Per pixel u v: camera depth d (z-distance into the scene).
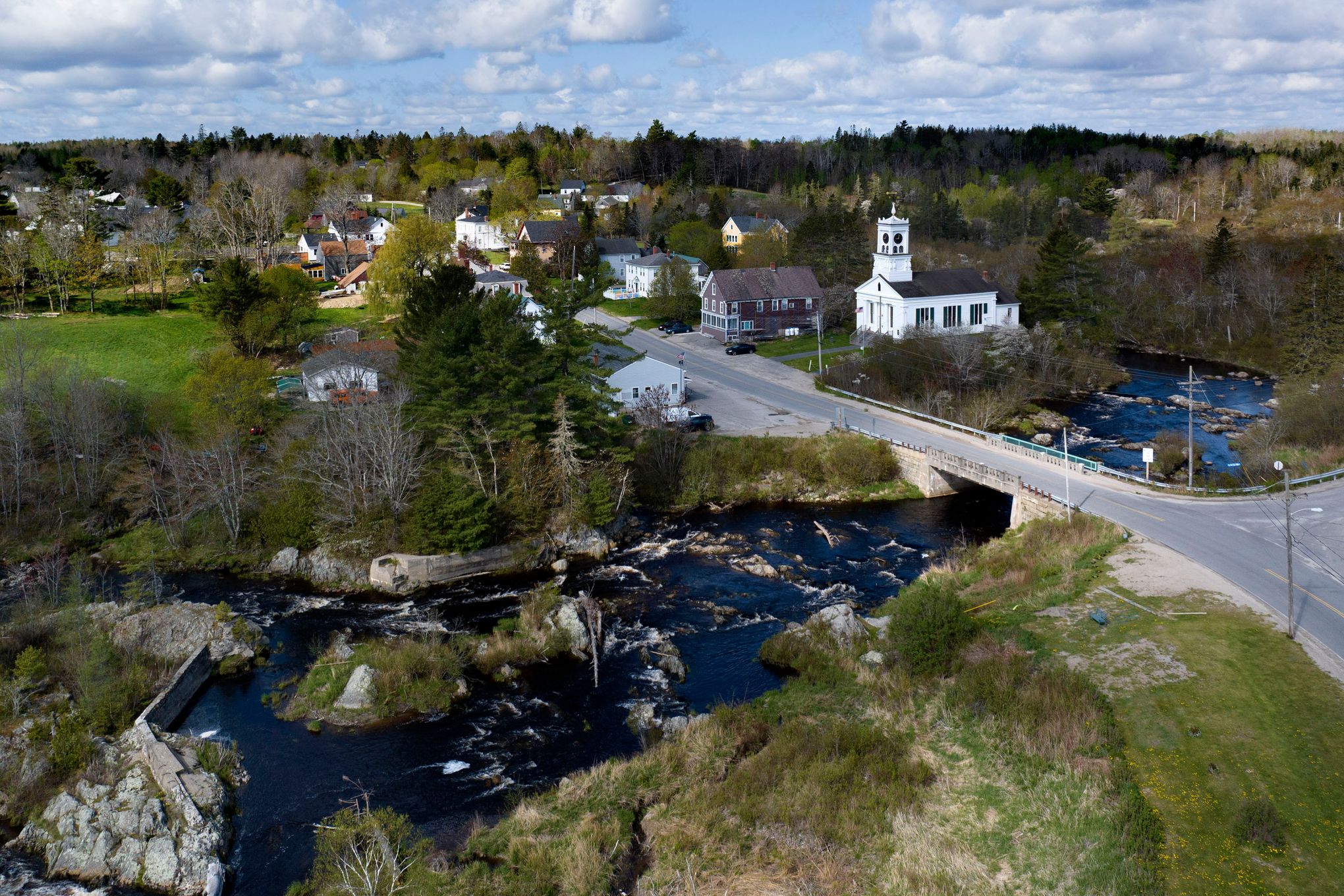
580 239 154.88
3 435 68.69
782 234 166.88
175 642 51.38
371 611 57.19
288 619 56.41
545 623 52.34
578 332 71.81
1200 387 104.94
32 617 51.19
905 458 77.31
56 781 39.44
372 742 42.91
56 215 135.62
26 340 88.50
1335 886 28.70
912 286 109.94
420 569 61.12
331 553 63.25
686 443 77.69
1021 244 163.50
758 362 109.00
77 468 71.88
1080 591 50.53
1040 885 30.47
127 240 132.75
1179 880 29.53
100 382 77.69
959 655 44.62
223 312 100.94
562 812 36.50
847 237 135.12
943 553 64.12
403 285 120.44
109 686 45.06
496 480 66.19
